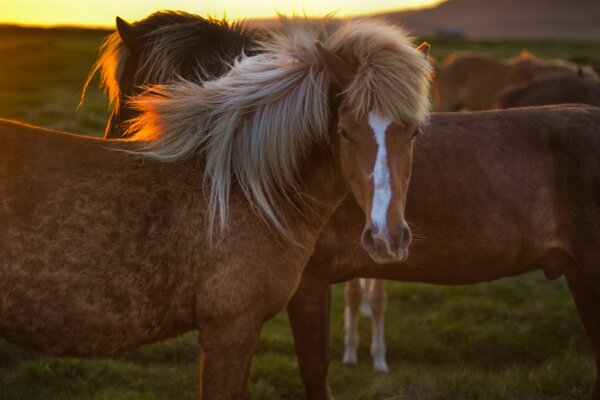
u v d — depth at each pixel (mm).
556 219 5930
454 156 5844
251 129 4602
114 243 4203
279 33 4871
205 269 4379
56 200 4117
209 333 4441
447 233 5785
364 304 9648
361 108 4113
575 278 6363
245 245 4465
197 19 6203
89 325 4211
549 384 7027
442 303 9734
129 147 4598
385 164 4047
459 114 6145
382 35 4305
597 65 30391
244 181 4562
